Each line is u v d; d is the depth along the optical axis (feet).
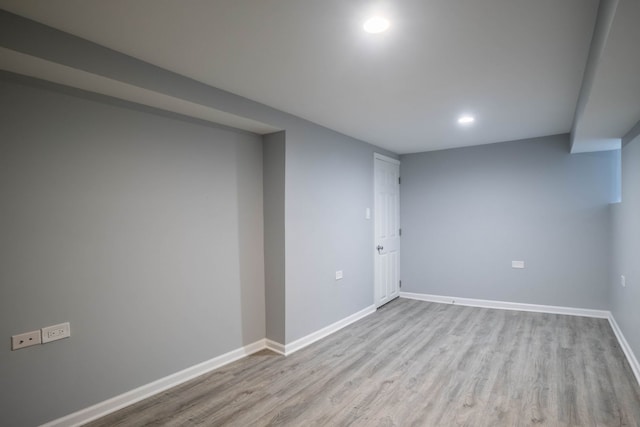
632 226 9.84
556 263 14.64
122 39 6.29
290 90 8.87
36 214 6.69
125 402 7.91
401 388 8.63
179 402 8.06
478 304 16.15
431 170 17.21
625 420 7.18
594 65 5.98
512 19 5.60
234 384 8.89
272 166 11.05
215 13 5.43
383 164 16.46
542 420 7.23
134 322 8.10
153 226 8.47
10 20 5.47
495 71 7.72
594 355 10.40
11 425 6.39
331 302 12.77
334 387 8.70
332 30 5.98
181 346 9.03
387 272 16.76
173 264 8.87
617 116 8.59
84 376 7.30
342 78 8.11
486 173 15.89
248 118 9.50
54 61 5.93
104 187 7.63
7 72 6.35
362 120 11.65
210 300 9.73
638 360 9.06
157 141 8.56
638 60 5.32
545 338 11.84
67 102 7.08
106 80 6.75
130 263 8.04
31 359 6.62
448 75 7.95
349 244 13.82
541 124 12.49
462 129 13.06
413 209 17.71
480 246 16.08
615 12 4.03
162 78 7.52
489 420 7.26
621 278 11.37
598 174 13.80
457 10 5.34
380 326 13.41
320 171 12.21
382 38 6.25
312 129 11.84
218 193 9.98
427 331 12.77
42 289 6.75
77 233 7.22
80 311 7.25
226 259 10.18
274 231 11.02
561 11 5.35
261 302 11.23
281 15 5.49
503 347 11.14
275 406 7.88
